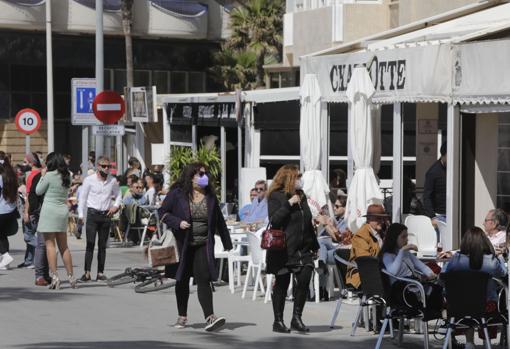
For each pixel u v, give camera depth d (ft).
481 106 76.69
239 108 138.41
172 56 297.12
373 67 88.99
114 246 139.03
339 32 177.17
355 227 88.84
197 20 291.58
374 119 98.89
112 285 97.35
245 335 70.54
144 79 294.66
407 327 73.46
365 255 71.56
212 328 71.82
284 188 71.46
